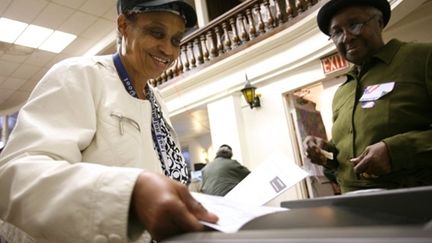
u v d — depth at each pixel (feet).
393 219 1.09
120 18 2.73
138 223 1.30
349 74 4.35
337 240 0.68
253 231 0.88
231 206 1.52
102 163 2.20
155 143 2.95
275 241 0.76
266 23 13.29
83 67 2.41
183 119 19.03
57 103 2.05
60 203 1.33
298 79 12.37
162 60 2.84
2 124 29.22
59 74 2.21
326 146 4.19
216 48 15.12
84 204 1.30
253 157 13.42
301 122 12.80
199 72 15.05
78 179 1.38
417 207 1.26
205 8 18.81
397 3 8.49
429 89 3.29
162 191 1.16
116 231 1.24
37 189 1.40
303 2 11.93
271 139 13.03
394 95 3.46
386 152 3.02
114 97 2.46
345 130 4.00
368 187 3.51
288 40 12.26
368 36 3.88
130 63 2.80
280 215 1.18
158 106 3.35
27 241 1.61
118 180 1.30
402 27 10.52
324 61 11.48
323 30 4.56
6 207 1.52
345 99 4.19
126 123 2.42
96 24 19.77
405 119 3.35
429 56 3.39
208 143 27.22
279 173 3.25
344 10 3.99
